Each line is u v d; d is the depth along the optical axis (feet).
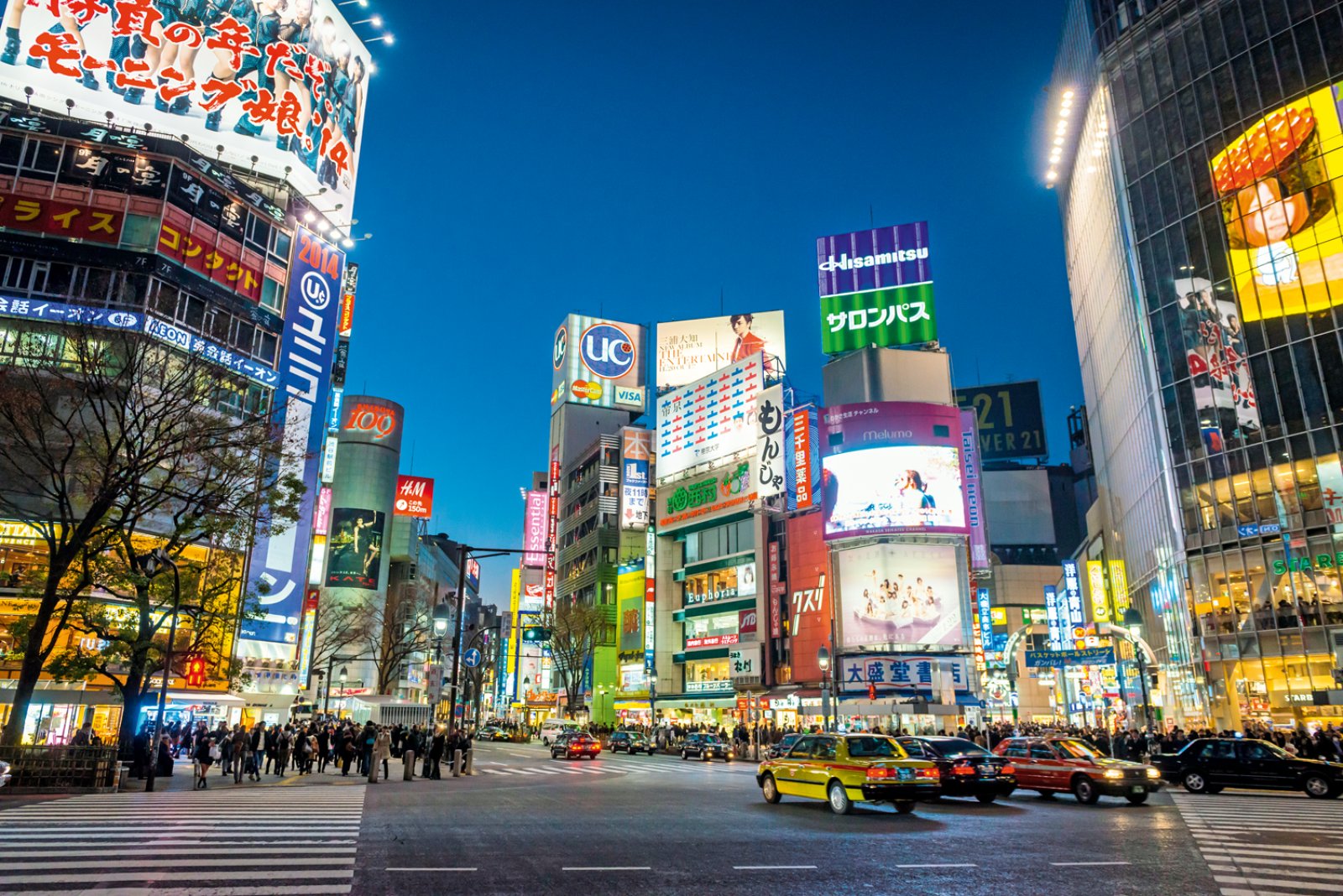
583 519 293.84
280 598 155.63
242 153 171.63
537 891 30.09
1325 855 39.70
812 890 30.94
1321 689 126.21
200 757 76.64
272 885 30.09
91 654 81.61
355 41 200.13
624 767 124.06
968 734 130.31
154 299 137.80
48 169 137.39
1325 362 131.44
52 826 45.39
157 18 166.61
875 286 219.20
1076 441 365.40
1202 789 76.38
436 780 92.27
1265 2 145.89
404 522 349.41
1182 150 157.28
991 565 255.50
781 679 196.65
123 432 76.59
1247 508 139.85
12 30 152.97
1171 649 160.76
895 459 179.32
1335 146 133.39
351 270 216.13
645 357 344.90
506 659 376.48
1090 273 212.43
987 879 33.42
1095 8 179.63
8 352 93.30
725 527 225.56
